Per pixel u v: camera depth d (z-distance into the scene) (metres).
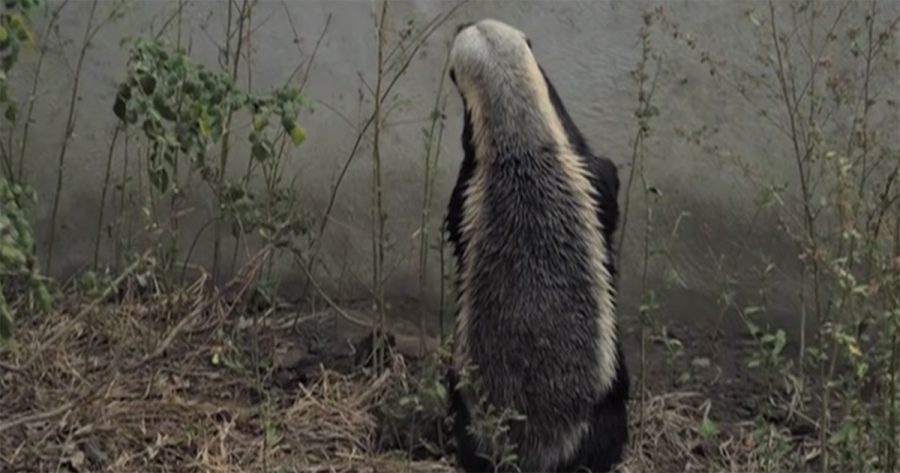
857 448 3.19
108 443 3.33
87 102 3.86
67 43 3.84
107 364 3.56
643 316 3.50
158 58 3.26
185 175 3.84
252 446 3.37
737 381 3.67
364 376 3.62
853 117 3.70
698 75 3.77
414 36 3.79
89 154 3.87
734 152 3.78
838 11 3.71
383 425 3.43
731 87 3.76
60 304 3.75
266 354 3.68
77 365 3.54
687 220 3.81
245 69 3.84
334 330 3.79
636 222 3.81
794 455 3.42
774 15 3.71
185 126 3.27
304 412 3.50
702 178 3.79
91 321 3.63
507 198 3.23
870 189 3.68
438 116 3.65
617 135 3.80
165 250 3.76
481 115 3.25
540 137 3.24
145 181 3.82
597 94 3.80
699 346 3.79
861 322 3.20
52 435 3.32
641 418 3.50
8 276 3.68
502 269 3.21
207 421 3.42
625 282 3.82
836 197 3.59
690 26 3.76
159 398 3.47
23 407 3.41
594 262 3.23
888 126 3.71
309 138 3.84
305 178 3.85
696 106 3.78
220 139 3.58
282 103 3.33
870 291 3.17
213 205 3.84
